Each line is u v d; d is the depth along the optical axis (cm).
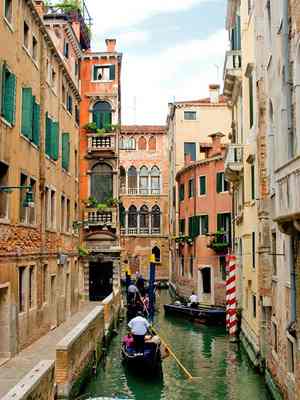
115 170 3369
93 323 1780
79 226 2705
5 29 1418
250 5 1959
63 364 1282
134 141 5600
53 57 2062
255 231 1870
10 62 1466
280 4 1253
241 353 2083
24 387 935
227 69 2333
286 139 1139
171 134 5097
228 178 2502
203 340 2369
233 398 1483
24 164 1622
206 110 4722
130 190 5556
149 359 1722
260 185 1611
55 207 2091
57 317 2102
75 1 3117
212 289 3422
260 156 1616
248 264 2086
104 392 1567
